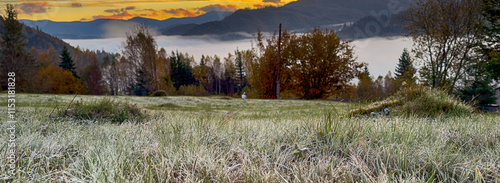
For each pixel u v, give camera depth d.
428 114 7.59
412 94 8.77
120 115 7.06
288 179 2.12
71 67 68.19
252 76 39.91
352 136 3.25
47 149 2.84
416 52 29.48
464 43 28.19
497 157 2.64
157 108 18.39
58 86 58.81
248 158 2.45
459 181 2.12
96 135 3.91
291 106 22.80
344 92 37.91
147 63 47.84
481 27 26.72
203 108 19.80
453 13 26.86
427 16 27.73
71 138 3.43
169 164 2.34
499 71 27.78
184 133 3.68
